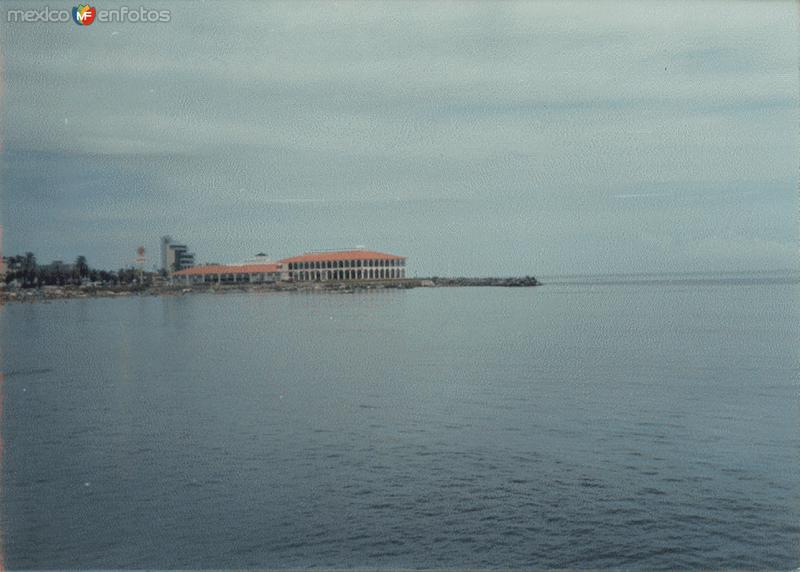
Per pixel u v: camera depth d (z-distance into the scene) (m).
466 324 77.81
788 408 31.30
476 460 24.27
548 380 39.97
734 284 157.25
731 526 18.86
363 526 19.20
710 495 20.80
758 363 44.62
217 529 19.25
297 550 18.09
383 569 17.06
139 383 41.75
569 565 17.17
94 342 64.62
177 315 97.00
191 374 45.06
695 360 46.59
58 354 55.94
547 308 100.38
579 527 18.94
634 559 17.36
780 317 77.69
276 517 19.91
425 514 19.86
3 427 30.27
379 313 96.44
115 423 30.86
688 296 121.00
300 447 26.27
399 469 23.47
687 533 18.48
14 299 130.88
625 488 21.45
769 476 22.25
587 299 119.69
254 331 73.62
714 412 30.77
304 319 88.00
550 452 25.06
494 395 35.81
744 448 25.19
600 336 62.28
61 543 18.64
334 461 24.45
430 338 64.56
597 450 25.23
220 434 28.50
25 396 37.91
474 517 19.62
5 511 20.56
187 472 23.69
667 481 21.95
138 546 18.38
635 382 38.69
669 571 16.77
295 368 47.12
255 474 23.36
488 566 17.14
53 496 21.69
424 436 27.52
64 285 143.00
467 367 45.94
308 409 33.16
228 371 46.19
